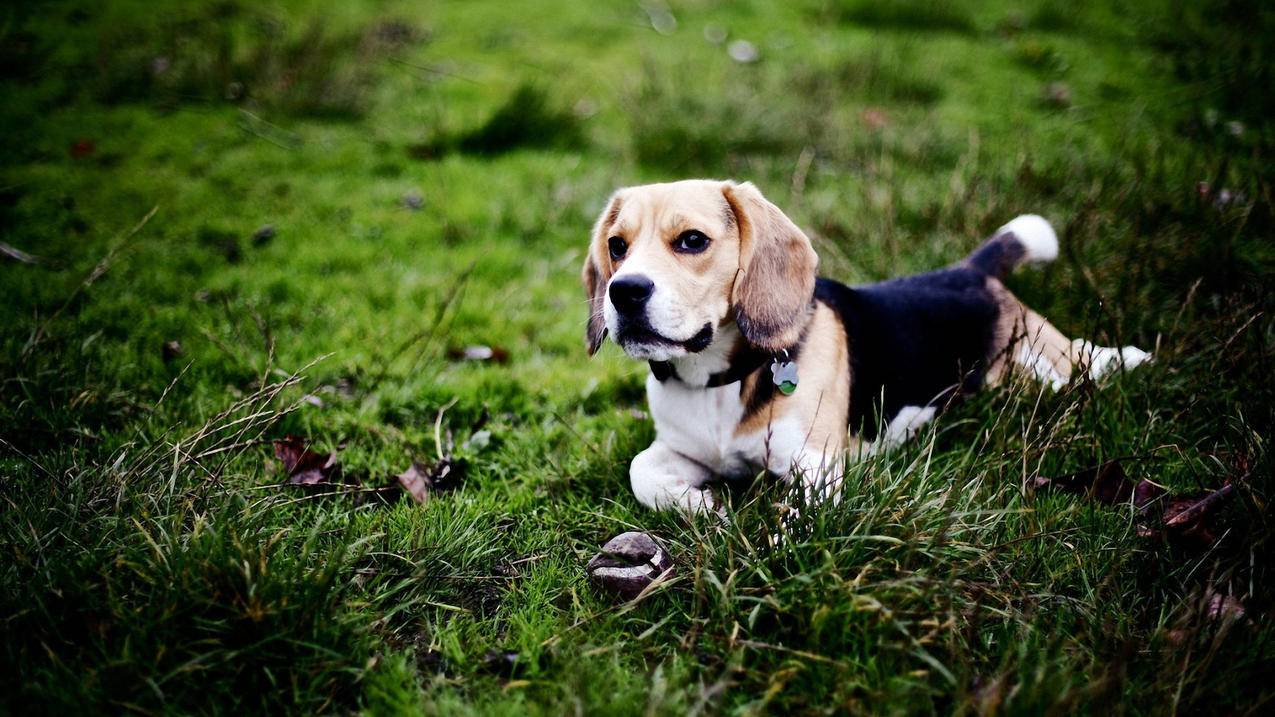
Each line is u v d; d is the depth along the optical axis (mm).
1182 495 2305
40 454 2566
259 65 6539
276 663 1831
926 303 3051
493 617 2146
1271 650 1775
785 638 1898
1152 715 1630
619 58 7512
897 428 2875
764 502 2266
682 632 2021
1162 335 3090
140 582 1972
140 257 4188
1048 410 2699
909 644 1805
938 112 6117
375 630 2023
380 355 3518
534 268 4391
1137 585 2090
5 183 4883
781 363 2566
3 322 3461
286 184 5133
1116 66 6902
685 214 2492
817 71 6695
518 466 2887
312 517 2473
